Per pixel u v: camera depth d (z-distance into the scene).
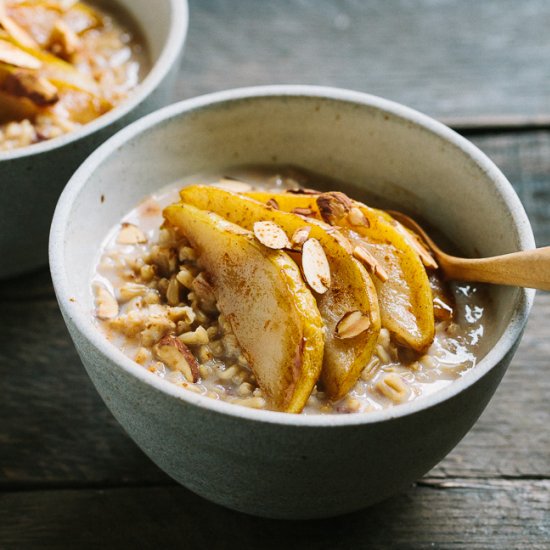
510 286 0.52
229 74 0.72
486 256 0.55
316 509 0.51
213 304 0.53
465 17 0.75
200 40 0.73
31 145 0.58
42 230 0.59
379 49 0.73
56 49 0.64
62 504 0.55
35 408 0.58
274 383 0.50
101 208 0.55
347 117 0.57
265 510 0.51
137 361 0.51
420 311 0.52
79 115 0.61
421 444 0.49
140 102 0.59
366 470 0.49
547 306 0.62
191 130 0.57
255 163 0.59
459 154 0.55
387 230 0.53
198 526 0.54
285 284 0.50
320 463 0.48
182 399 0.47
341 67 0.72
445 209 0.57
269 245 0.50
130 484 0.55
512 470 0.56
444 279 0.54
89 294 0.54
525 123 0.68
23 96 0.60
